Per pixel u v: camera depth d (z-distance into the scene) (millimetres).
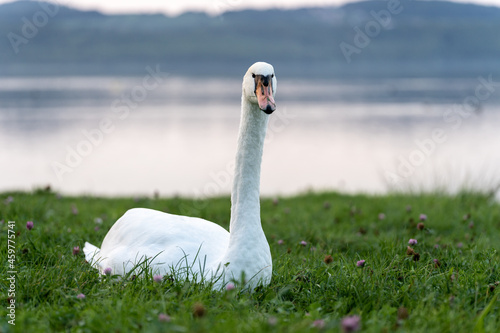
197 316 4281
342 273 5699
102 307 4691
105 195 13242
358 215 10664
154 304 4695
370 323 4391
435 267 6133
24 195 11141
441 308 4691
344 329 3789
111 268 5914
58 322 4543
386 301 5137
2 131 33750
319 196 13266
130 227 6141
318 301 5121
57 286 5324
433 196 12922
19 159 24312
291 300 5398
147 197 12305
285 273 5773
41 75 147875
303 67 179750
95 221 8680
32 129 34906
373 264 6191
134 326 4238
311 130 36875
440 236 8664
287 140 32406
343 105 56344
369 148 28766
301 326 4141
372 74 136125
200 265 5328
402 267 5961
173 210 10805
